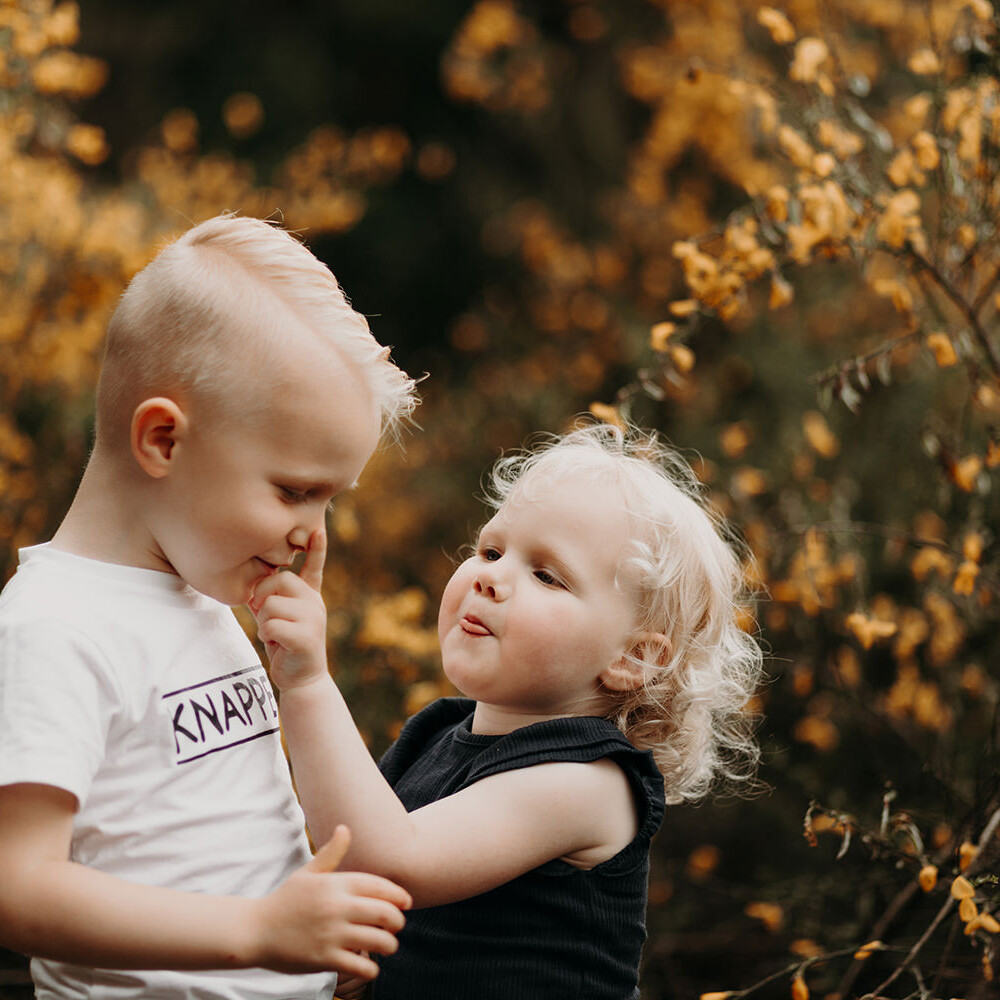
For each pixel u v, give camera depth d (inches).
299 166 179.9
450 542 177.6
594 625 52.6
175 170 164.1
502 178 254.4
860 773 114.8
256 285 44.9
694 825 132.8
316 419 44.0
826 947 92.8
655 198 196.5
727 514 124.3
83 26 256.1
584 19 228.1
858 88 91.0
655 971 109.9
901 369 154.3
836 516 111.2
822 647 117.8
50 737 39.9
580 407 185.5
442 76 253.0
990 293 92.2
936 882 75.7
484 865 48.0
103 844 42.5
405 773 58.9
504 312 221.6
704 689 56.4
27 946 39.1
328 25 271.7
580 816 49.6
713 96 173.2
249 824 45.8
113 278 125.4
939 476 106.1
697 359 175.5
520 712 54.0
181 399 43.4
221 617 49.1
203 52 268.5
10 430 119.9
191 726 44.8
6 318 118.1
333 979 49.7
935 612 112.2
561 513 53.6
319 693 47.2
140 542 45.7
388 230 261.3
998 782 77.9
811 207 80.8
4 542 118.1
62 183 125.9
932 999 73.9
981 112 87.7
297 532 45.3
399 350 264.4
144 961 39.3
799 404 160.4
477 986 49.6
